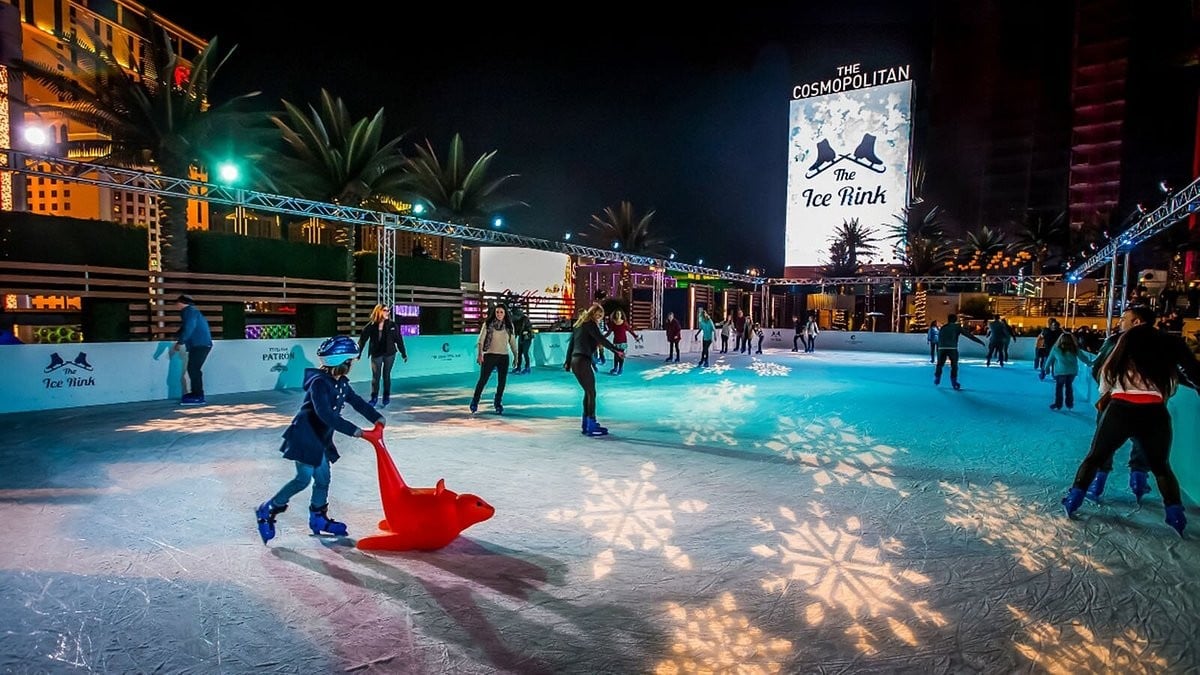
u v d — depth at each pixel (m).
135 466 6.56
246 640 3.17
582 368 8.47
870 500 5.68
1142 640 3.29
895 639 3.27
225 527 4.77
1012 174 72.56
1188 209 11.95
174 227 17.59
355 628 3.30
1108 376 5.03
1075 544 4.63
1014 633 3.35
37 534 4.59
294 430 4.38
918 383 16.31
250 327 20.39
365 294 22.78
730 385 15.05
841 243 54.44
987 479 6.46
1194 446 5.72
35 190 47.22
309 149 21.81
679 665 3.00
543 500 5.58
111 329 16.36
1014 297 38.91
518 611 3.51
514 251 32.50
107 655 3.03
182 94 17.27
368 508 5.27
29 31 50.41
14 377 9.76
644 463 6.98
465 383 14.61
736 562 4.23
